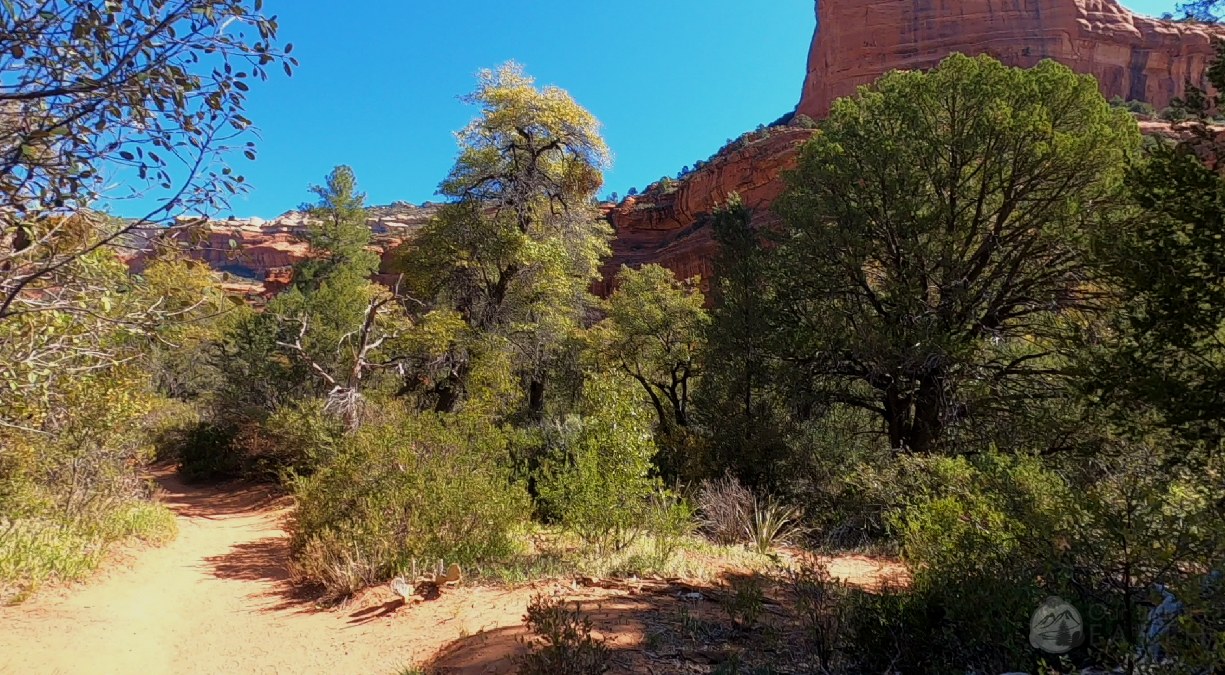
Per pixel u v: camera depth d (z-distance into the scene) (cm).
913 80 1533
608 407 830
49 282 368
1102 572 361
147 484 1527
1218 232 706
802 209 1603
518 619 518
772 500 1224
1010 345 1597
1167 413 713
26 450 845
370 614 632
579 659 371
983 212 1575
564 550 816
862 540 1051
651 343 2309
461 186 2436
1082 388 827
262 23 319
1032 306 1548
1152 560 320
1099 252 832
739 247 1766
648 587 617
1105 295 1232
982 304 1573
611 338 2339
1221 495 428
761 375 1589
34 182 304
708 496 1158
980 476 741
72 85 295
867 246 1509
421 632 542
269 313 3019
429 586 682
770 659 404
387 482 855
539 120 2395
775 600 570
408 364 2311
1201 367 743
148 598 755
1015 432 1371
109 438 1065
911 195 1508
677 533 805
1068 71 1466
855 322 1527
